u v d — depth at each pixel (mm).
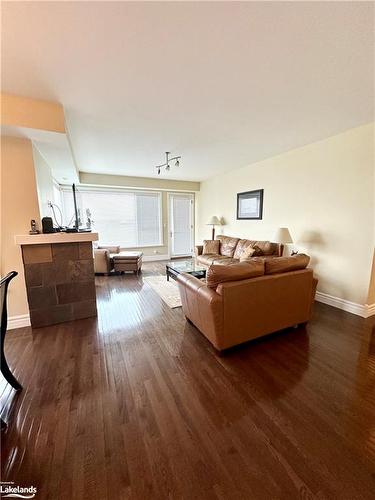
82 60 1589
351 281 2979
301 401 1547
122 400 1563
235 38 1395
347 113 2410
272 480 1073
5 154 2396
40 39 1381
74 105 2234
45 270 2629
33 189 2539
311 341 2305
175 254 7031
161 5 1176
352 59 1584
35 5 1161
